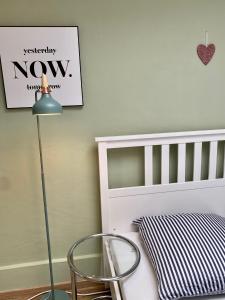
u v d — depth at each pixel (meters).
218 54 1.54
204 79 1.56
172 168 1.64
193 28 1.49
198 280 1.03
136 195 1.55
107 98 1.50
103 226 1.55
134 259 1.27
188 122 1.60
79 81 1.44
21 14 1.35
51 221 1.62
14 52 1.35
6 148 1.48
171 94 1.55
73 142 1.53
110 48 1.45
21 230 1.60
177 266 1.07
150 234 1.33
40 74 1.39
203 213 1.58
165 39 1.48
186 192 1.60
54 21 1.38
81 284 1.70
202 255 1.10
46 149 1.51
